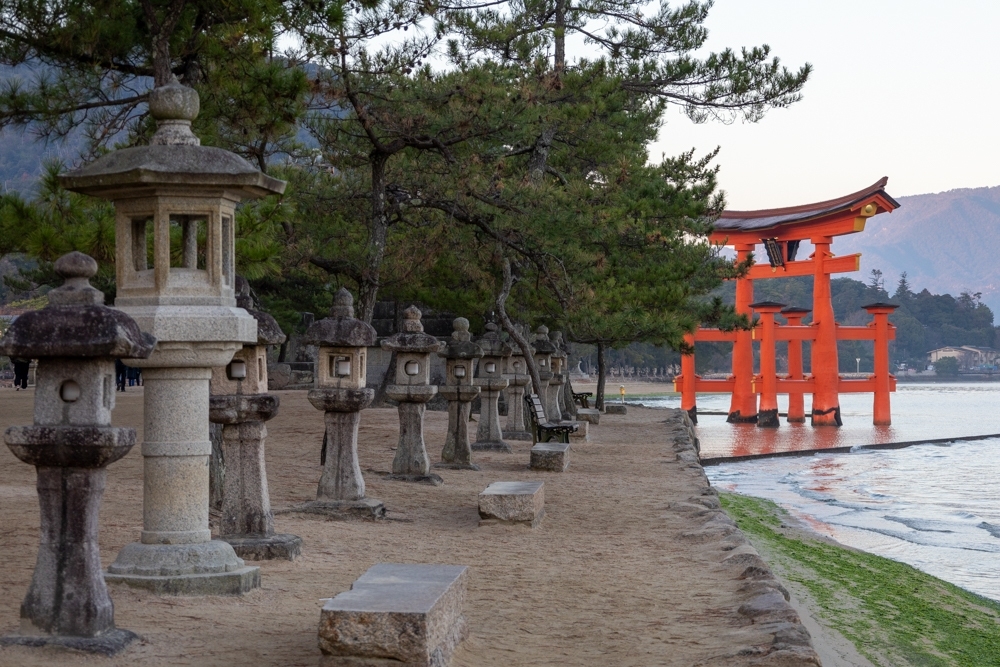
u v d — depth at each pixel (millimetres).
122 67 16188
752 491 39156
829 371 80500
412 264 27969
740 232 79250
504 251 27844
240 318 8203
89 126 16891
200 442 8242
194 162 8125
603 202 26188
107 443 6270
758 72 29422
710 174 33094
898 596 16141
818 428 79438
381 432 26516
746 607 8641
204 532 8359
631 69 29594
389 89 21172
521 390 28672
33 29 14766
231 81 15656
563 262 26016
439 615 6559
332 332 13328
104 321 6219
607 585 9930
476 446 24281
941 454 58781
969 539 27484
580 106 24953
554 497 16828
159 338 7871
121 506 12727
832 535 27297
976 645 13055
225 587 8195
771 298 196875
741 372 79938
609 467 22531
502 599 9109
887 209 75000
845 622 13102
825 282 79875
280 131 16844
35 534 10367
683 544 12570
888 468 49750
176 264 12727
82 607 6359
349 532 12195
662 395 131000
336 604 6383
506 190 24750
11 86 15500
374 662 6215
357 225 26500
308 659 6457
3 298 75625
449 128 22375
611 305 26641
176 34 15680
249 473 10320
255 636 6988
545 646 7551
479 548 11773
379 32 19438
